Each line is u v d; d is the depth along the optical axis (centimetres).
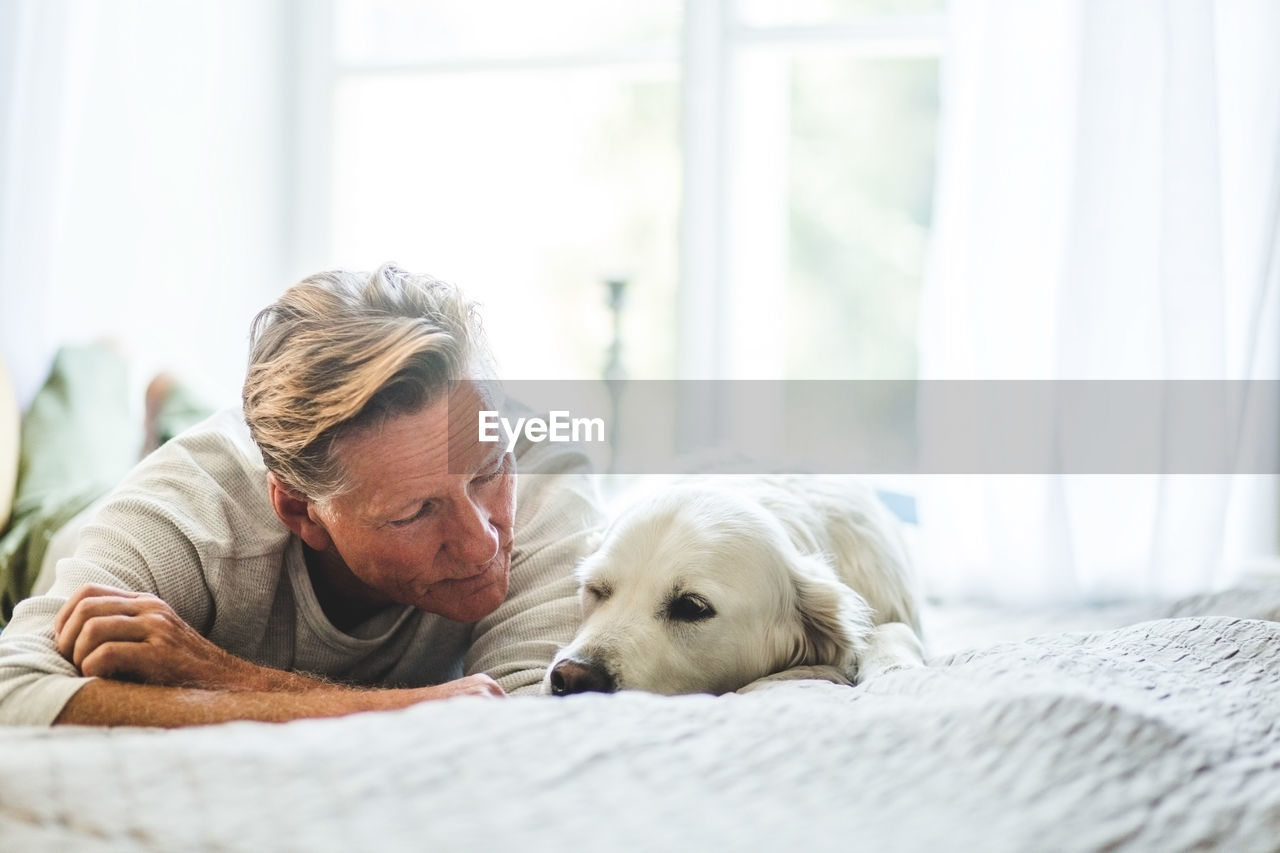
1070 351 251
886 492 299
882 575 177
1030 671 111
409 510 123
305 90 359
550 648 144
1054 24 257
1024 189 260
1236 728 99
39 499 236
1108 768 87
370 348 119
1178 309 243
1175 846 80
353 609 147
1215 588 246
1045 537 251
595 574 147
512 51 344
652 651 139
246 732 96
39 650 115
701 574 144
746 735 95
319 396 119
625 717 98
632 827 81
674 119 424
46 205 304
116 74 328
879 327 512
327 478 122
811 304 514
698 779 88
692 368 319
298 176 362
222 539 134
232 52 347
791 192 509
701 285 316
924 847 78
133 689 111
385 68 354
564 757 90
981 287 261
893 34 304
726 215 316
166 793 85
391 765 87
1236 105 250
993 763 89
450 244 389
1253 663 121
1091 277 249
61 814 84
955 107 266
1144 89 247
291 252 366
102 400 274
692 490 157
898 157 505
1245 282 250
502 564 136
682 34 313
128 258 333
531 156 403
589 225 421
